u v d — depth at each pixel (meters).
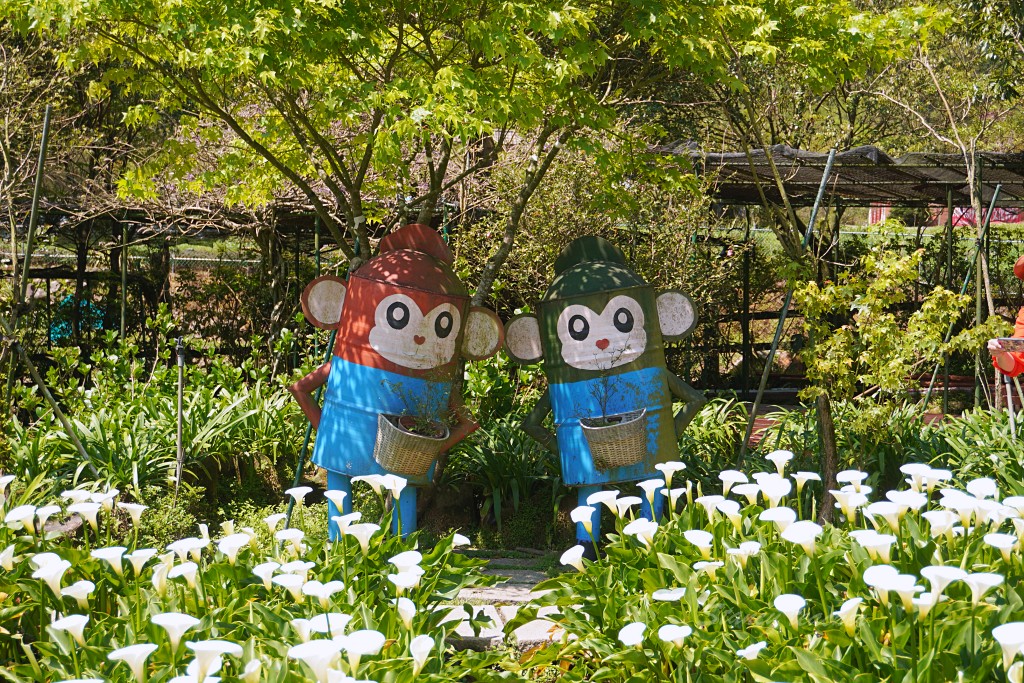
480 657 3.74
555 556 6.21
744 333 11.59
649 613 3.40
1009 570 3.37
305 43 5.18
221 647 2.56
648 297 6.06
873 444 6.94
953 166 8.89
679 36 5.63
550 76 5.81
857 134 18.70
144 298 12.97
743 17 5.59
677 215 9.43
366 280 5.80
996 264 14.12
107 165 11.52
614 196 7.41
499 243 9.04
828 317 12.06
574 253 6.39
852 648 2.94
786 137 17.70
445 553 4.02
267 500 7.41
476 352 6.20
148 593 3.61
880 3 14.56
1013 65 11.38
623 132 7.84
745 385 11.67
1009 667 2.54
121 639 3.21
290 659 3.05
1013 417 6.87
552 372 6.15
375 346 5.70
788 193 11.17
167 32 5.03
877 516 3.84
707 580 3.60
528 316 6.36
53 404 6.23
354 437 5.70
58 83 10.30
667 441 6.03
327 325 6.08
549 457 6.99
